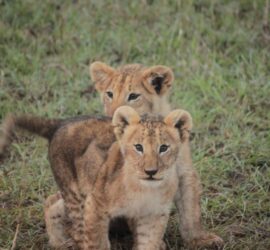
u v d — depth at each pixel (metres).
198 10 17.61
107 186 10.19
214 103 14.98
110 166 10.27
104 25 17.16
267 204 12.20
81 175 10.70
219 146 13.78
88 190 10.59
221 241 11.36
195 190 11.46
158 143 10.06
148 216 10.43
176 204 11.54
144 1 17.69
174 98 14.98
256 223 11.82
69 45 16.58
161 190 10.24
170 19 17.34
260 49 16.55
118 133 10.29
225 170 13.00
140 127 10.16
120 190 10.17
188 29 16.95
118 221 11.40
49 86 15.42
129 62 16.22
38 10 17.38
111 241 11.43
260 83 15.48
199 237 11.45
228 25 17.08
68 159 10.93
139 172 10.01
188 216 11.46
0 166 13.11
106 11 17.50
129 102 12.55
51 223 11.24
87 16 17.31
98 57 16.22
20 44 16.59
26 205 12.27
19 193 12.45
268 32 16.88
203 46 16.47
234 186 12.70
